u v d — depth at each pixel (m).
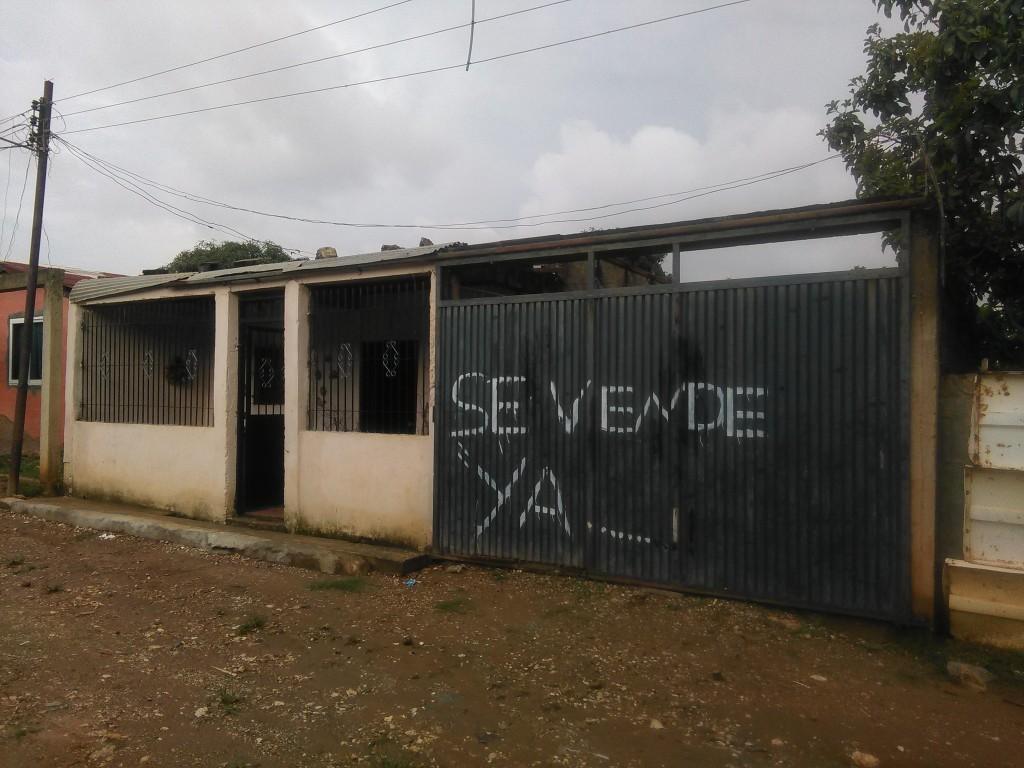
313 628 5.46
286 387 8.30
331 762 3.55
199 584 6.62
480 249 6.86
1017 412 4.80
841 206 5.19
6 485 11.24
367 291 8.05
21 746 3.64
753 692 4.32
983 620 4.81
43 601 6.14
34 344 14.09
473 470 6.90
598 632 5.25
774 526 5.46
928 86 6.47
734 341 5.64
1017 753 3.64
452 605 5.88
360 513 7.75
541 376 6.54
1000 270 6.39
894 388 5.08
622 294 6.14
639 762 3.56
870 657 4.79
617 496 6.12
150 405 10.04
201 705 4.16
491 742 3.74
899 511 5.04
